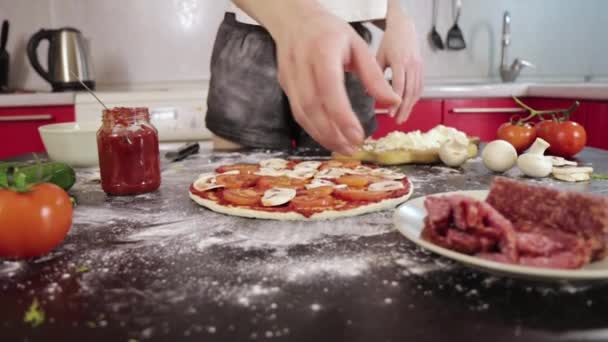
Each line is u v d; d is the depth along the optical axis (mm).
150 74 2482
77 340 359
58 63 2080
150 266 508
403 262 508
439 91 2062
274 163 1016
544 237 448
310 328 372
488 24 2600
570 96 1883
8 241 506
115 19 2418
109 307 413
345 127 617
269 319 387
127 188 817
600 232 450
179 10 2445
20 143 1994
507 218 505
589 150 1190
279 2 656
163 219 687
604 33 2645
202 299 426
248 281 465
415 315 390
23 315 401
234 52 1266
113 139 807
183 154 1182
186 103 2049
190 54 2484
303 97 630
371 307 406
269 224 658
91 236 612
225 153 1253
